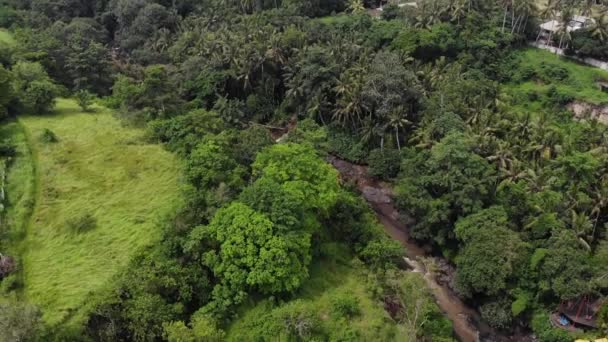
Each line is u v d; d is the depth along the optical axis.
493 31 89.69
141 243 49.75
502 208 54.22
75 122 73.12
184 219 48.75
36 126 70.44
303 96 82.75
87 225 51.97
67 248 49.34
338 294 47.88
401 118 71.19
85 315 41.09
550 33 91.50
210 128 67.81
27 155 62.59
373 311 46.38
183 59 92.62
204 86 82.88
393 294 49.19
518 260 49.62
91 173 61.53
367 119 75.69
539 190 55.94
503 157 60.78
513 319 50.59
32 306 38.25
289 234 45.03
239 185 54.19
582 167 54.28
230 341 41.78
